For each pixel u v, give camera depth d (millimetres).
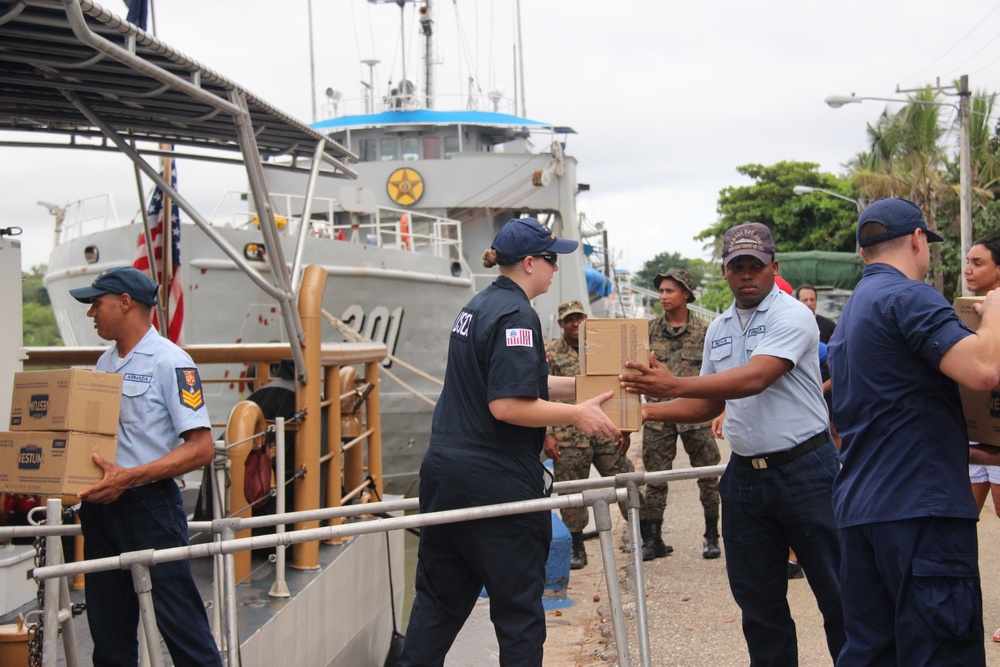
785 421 3992
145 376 3988
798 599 6371
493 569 3555
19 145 5953
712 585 6961
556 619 6766
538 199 16453
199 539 5859
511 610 3570
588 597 7234
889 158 28375
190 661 3998
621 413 3637
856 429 3277
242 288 10867
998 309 3029
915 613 3084
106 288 3990
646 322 3670
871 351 3215
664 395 3684
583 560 8094
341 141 17688
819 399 4070
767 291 4066
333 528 3523
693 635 5875
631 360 3646
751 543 4102
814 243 38875
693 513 9758
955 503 3096
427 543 3742
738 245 4027
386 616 7414
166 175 7312
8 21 3854
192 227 10641
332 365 6316
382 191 16344
